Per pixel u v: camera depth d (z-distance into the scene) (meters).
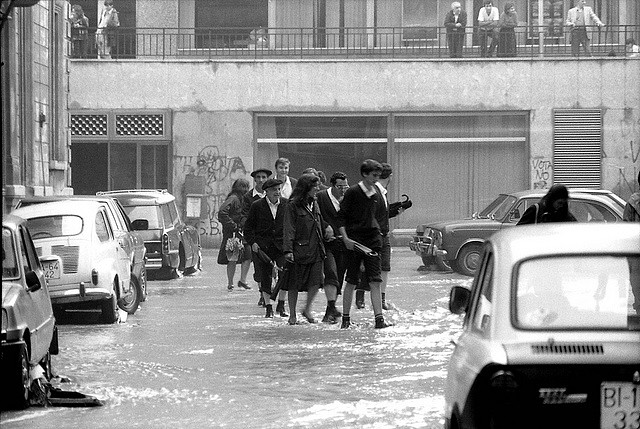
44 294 19.14
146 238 41.78
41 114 44.41
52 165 47.38
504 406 9.95
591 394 10.00
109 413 16.03
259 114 64.50
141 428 14.95
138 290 30.72
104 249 28.14
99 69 64.19
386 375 19.08
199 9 67.69
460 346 11.52
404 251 61.09
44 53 45.66
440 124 64.62
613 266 10.92
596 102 63.66
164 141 64.25
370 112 64.62
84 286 27.47
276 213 29.00
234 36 67.56
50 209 28.45
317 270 27.02
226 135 64.44
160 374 19.47
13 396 16.06
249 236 29.06
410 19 67.06
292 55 67.44
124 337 24.88
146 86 64.31
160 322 28.02
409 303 31.88
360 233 25.62
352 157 64.81
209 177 64.50
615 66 63.56
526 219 19.84
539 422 9.98
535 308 10.72
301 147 64.69
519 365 10.03
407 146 64.69
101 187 64.50
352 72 64.50
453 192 64.75
